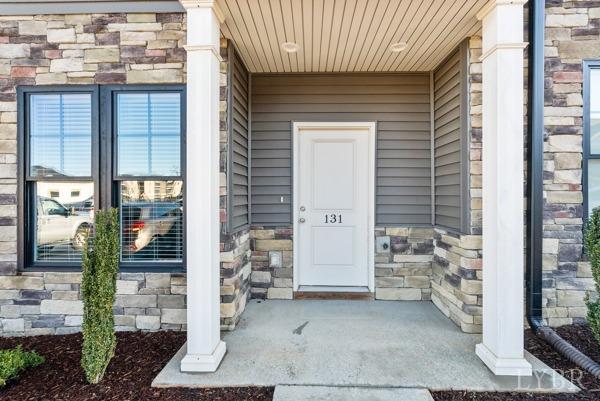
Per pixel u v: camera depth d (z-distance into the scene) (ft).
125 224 10.55
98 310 7.32
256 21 8.84
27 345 9.46
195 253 7.74
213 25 7.88
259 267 12.92
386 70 12.54
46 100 10.42
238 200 11.37
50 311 10.25
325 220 13.39
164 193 10.50
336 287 13.29
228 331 9.96
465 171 10.02
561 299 10.09
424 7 8.16
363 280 13.30
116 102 10.36
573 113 10.07
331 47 10.52
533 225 9.93
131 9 10.05
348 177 13.32
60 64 10.24
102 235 7.38
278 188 12.96
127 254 10.55
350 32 9.51
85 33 10.21
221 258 10.11
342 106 12.90
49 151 10.43
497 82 7.64
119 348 9.04
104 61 10.22
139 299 10.23
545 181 10.11
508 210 7.59
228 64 10.12
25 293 10.27
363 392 7.02
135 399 6.90
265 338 9.47
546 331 9.33
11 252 10.28
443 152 11.83
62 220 10.55
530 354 8.48
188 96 7.74
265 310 11.68
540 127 9.91
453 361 8.19
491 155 7.87
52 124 10.41
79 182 10.47
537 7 9.81
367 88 12.85
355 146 13.28
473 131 9.86
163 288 10.21
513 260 7.57
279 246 12.91
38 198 10.57
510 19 7.57
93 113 10.25
